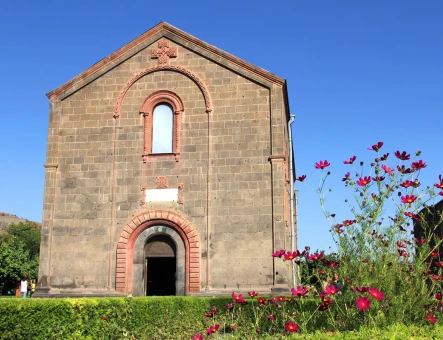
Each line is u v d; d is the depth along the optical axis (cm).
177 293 2617
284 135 2888
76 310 1519
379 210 1070
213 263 2606
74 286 2670
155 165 2769
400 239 1069
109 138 2836
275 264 2547
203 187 2705
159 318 1892
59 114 2895
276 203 2617
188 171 2734
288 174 3197
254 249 2589
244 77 2800
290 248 3072
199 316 2062
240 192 2667
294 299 1180
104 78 2917
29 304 1392
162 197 2727
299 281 1125
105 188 2775
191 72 2850
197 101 2816
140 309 1803
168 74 2873
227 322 1648
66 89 2923
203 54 2858
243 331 1403
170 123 2834
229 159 2716
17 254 5619
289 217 3141
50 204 2773
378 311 991
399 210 1069
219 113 2780
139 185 2756
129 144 2814
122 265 2662
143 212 2719
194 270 2606
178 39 2906
